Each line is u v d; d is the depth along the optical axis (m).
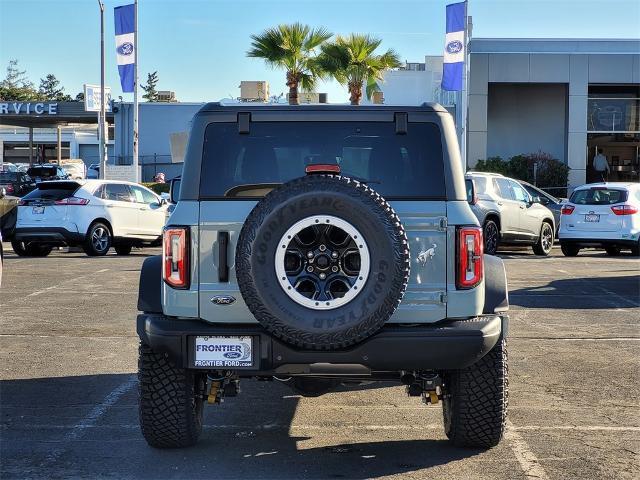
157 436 5.76
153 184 42.66
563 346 9.65
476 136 33.62
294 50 33.94
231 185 5.54
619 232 20.16
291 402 7.32
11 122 65.69
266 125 5.62
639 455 5.79
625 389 7.70
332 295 4.98
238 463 5.62
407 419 6.76
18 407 7.03
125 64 34.44
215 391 5.61
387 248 4.91
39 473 5.39
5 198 27.12
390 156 5.60
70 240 19.84
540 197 23.83
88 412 6.89
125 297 13.21
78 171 54.41
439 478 5.30
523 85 35.56
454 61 29.11
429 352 5.17
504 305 5.56
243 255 4.95
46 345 9.56
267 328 4.98
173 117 52.69
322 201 4.89
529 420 6.68
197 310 5.32
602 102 34.16
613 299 13.29
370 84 35.41
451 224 5.36
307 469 5.50
